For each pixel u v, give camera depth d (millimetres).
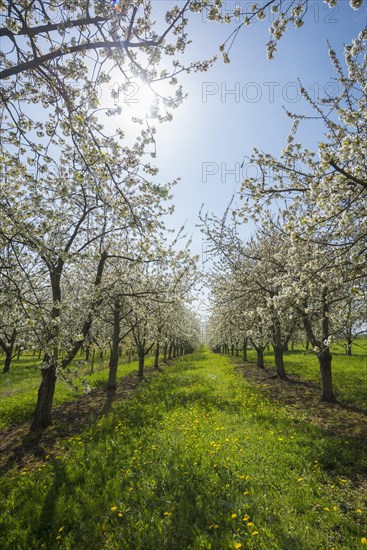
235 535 4051
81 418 11391
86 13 3861
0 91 4828
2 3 3896
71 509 4859
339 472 5902
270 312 13641
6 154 6637
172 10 4262
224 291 17156
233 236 15594
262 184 8258
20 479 6141
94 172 5719
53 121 5621
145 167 5969
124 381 20500
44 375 10430
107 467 6219
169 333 30609
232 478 5520
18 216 7098
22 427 10688
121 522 4586
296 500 4809
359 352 38312
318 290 10391
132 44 3934
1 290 6094
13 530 4508
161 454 6656
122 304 17406
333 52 7230
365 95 6645
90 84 4320
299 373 20359
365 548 3773
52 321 6820
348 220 6367
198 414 9602
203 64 4762
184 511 4699
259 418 9211
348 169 5902
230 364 27172
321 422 9336
